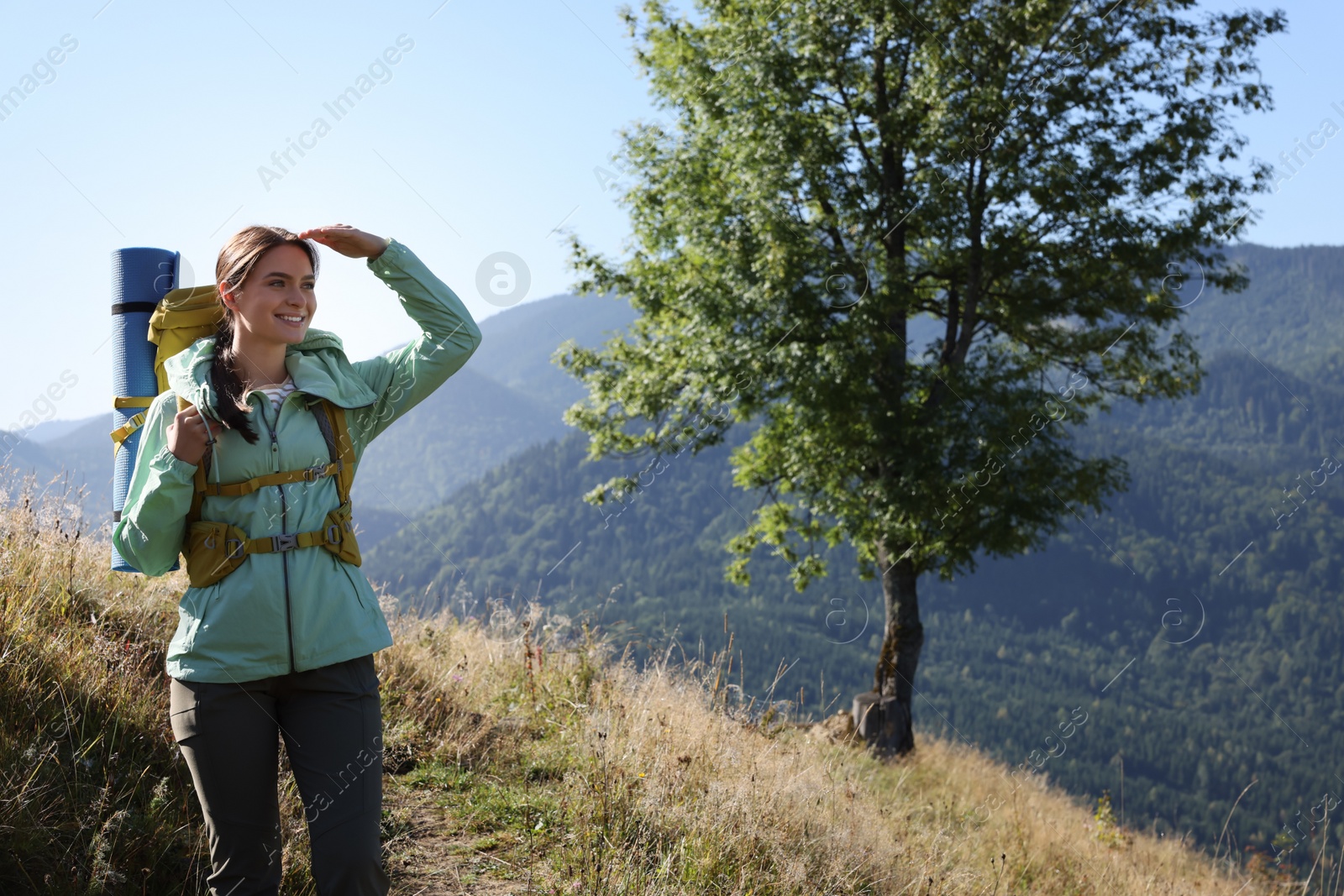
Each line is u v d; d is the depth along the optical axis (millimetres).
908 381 13508
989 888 4789
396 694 4754
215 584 2008
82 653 3537
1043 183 11875
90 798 2900
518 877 3311
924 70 12023
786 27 12578
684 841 3637
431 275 2352
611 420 14891
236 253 2092
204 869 2803
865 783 6574
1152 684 185625
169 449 1938
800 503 15141
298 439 2078
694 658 5777
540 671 5711
